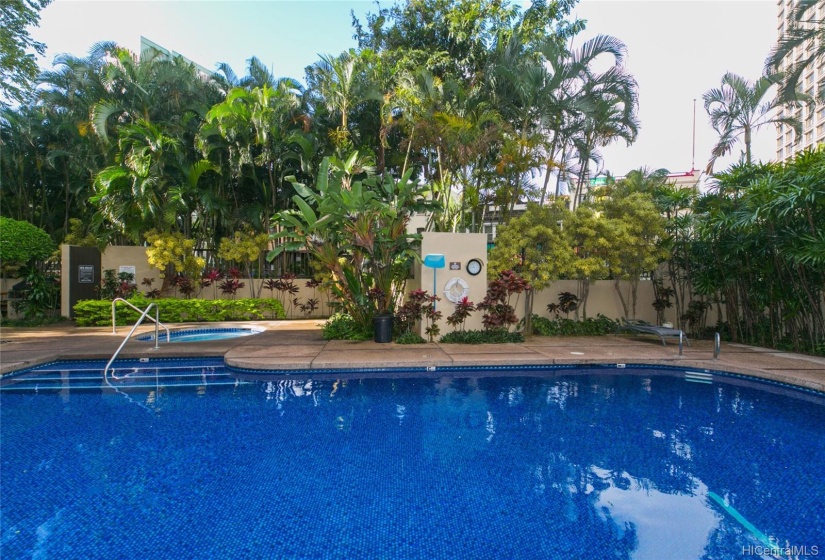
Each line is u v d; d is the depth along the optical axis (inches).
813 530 112.8
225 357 294.5
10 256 469.1
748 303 385.7
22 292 506.0
